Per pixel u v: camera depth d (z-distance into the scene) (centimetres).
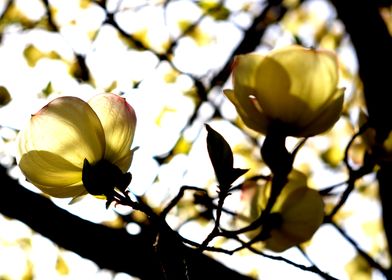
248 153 251
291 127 89
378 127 98
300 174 93
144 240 141
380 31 161
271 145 90
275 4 252
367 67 154
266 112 89
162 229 92
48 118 92
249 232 96
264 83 89
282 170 90
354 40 163
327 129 89
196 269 135
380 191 129
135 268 139
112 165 92
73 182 93
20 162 93
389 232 128
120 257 140
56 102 93
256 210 96
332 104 89
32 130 92
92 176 92
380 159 98
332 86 89
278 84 89
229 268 139
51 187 93
